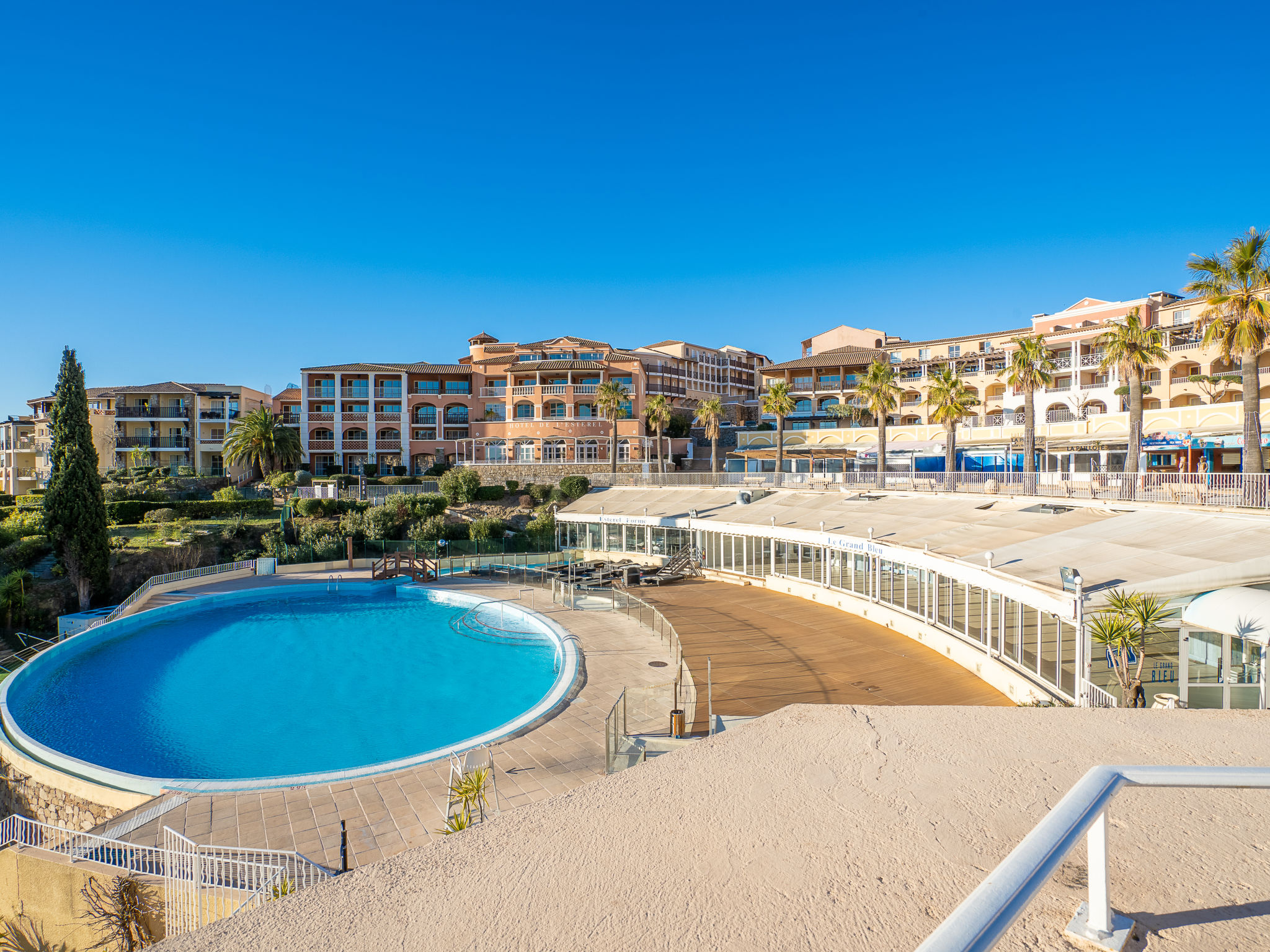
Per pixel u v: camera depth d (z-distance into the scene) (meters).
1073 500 26.89
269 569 43.44
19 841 12.61
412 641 29.84
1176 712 3.96
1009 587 17.98
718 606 31.44
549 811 2.85
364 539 49.91
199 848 10.90
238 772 17.67
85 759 18.44
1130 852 2.55
